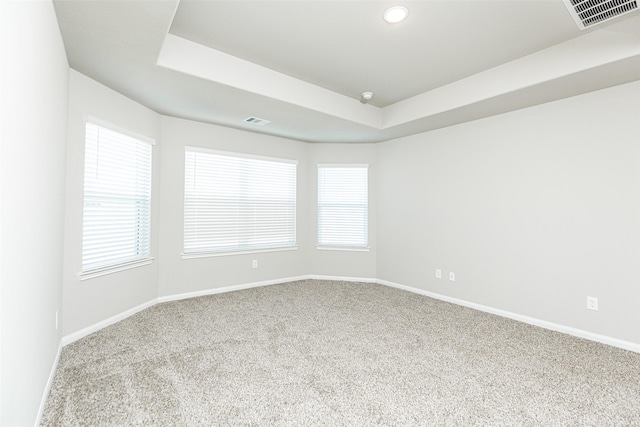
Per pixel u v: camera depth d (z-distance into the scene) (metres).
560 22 2.21
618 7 1.89
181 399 1.84
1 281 1.01
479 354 2.47
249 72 2.86
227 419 1.67
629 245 2.60
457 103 3.21
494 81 2.90
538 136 3.14
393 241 4.69
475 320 3.26
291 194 4.95
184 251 3.93
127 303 3.21
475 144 3.69
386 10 2.08
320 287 4.58
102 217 2.91
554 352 2.51
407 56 2.70
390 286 4.69
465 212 3.78
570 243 2.92
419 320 3.24
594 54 2.31
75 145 2.57
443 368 2.24
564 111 2.97
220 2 2.00
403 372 2.18
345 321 3.18
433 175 4.16
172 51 2.45
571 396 1.91
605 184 2.72
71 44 2.15
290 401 1.84
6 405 1.09
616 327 2.65
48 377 1.88
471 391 1.96
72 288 2.58
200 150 3.97
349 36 2.40
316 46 2.56
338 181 5.10
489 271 3.54
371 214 4.98
